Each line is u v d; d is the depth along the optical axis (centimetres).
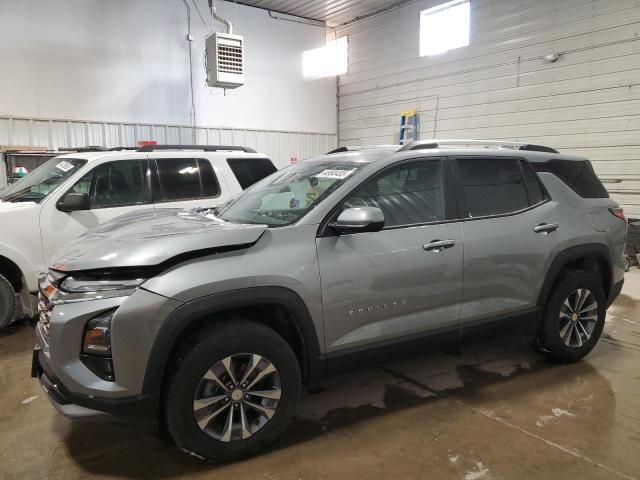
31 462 259
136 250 238
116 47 962
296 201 306
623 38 776
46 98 893
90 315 225
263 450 266
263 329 254
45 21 879
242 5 1136
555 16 861
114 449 271
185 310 231
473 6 991
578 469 251
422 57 1107
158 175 521
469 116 1021
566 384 355
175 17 1031
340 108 1348
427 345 310
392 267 288
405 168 314
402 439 280
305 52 1258
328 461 258
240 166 577
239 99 1152
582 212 382
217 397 245
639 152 771
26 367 385
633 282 658
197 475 246
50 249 456
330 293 269
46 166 536
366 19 1235
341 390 344
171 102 1045
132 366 224
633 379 364
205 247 242
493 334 341
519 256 341
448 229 314
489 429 291
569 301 380
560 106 867
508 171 359
